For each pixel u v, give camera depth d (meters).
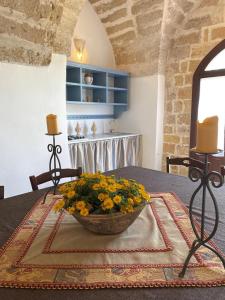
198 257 0.82
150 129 3.77
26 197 1.41
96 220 0.89
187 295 0.66
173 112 3.67
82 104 3.62
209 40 3.18
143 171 1.96
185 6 3.11
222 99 3.21
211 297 0.66
